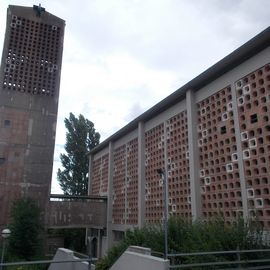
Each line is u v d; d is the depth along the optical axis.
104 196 24.38
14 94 22.67
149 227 13.45
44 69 23.98
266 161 10.56
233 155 12.04
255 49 11.42
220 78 13.21
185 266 7.30
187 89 14.87
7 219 20.48
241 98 11.97
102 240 24.11
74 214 22.75
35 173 21.98
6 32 23.45
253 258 8.66
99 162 27.45
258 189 10.76
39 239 18.56
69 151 36.56
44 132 22.84
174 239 10.80
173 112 16.44
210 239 9.16
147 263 7.62
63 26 25.42
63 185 35.56
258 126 11.02
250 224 9.62
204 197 13.43
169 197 15.94
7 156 21.59
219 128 12.98
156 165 17.69
